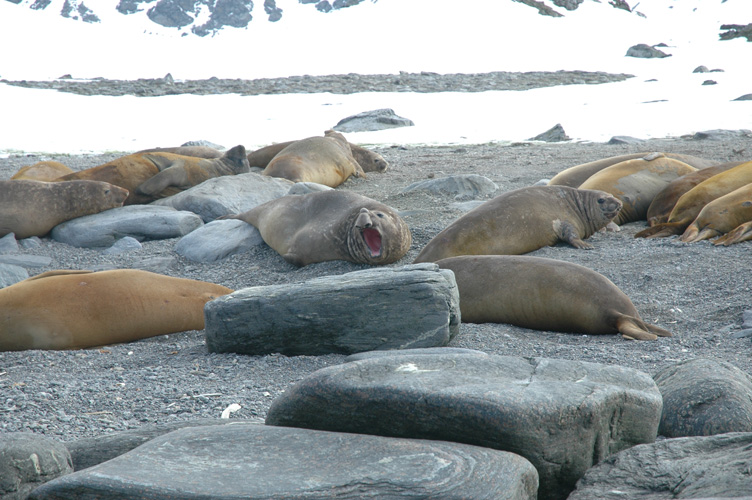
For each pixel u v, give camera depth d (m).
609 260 20.23
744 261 18.97
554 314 15.40
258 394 11.71
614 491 6.56
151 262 22.97
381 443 6.51
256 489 5.85
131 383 12.43
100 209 26.83
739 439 7.12
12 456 7.10
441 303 13.47
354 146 40.34
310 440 6.69
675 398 9.64
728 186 23.16
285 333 13.73
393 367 7.57
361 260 20.31
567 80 126.50
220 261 22.89
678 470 6.68
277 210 22.77
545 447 6.73
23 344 15.26
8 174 40.03
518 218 21.28
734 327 14.79
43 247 25.09
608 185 26.06
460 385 7.02
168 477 6.07
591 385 7.40
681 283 18.02
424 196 30.42
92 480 6.03
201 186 28.44
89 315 15.58
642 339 14.28
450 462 6.10
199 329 16.77
